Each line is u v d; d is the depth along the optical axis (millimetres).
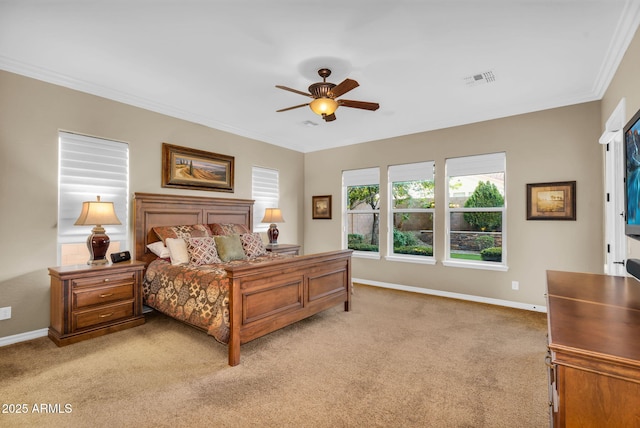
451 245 4668
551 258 3799
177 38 2473
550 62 2811
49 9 2115
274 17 2195
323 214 6070
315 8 2096
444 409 1912
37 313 3014
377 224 5508
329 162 6020
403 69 2957
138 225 3707
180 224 4148
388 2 2033
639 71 2170
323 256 3393
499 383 2209
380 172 5344
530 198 3916
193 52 2682
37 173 3027
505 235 4156
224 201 4711
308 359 2578
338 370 2395
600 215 3504
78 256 3365
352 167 5699
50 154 3109
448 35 2400
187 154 4285
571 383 932
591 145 3561
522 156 3992
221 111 4191
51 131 3117
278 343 2900
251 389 2127
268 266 2730
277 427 1746
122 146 3662
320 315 3719
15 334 2895
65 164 3225
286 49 2619
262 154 5465
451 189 4664
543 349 2775
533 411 1890
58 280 2867
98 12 2150
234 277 2455
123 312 3223
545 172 3832
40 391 2088
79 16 2195
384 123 4684
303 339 2996
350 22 2248
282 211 5855
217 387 2148
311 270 3277
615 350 908
